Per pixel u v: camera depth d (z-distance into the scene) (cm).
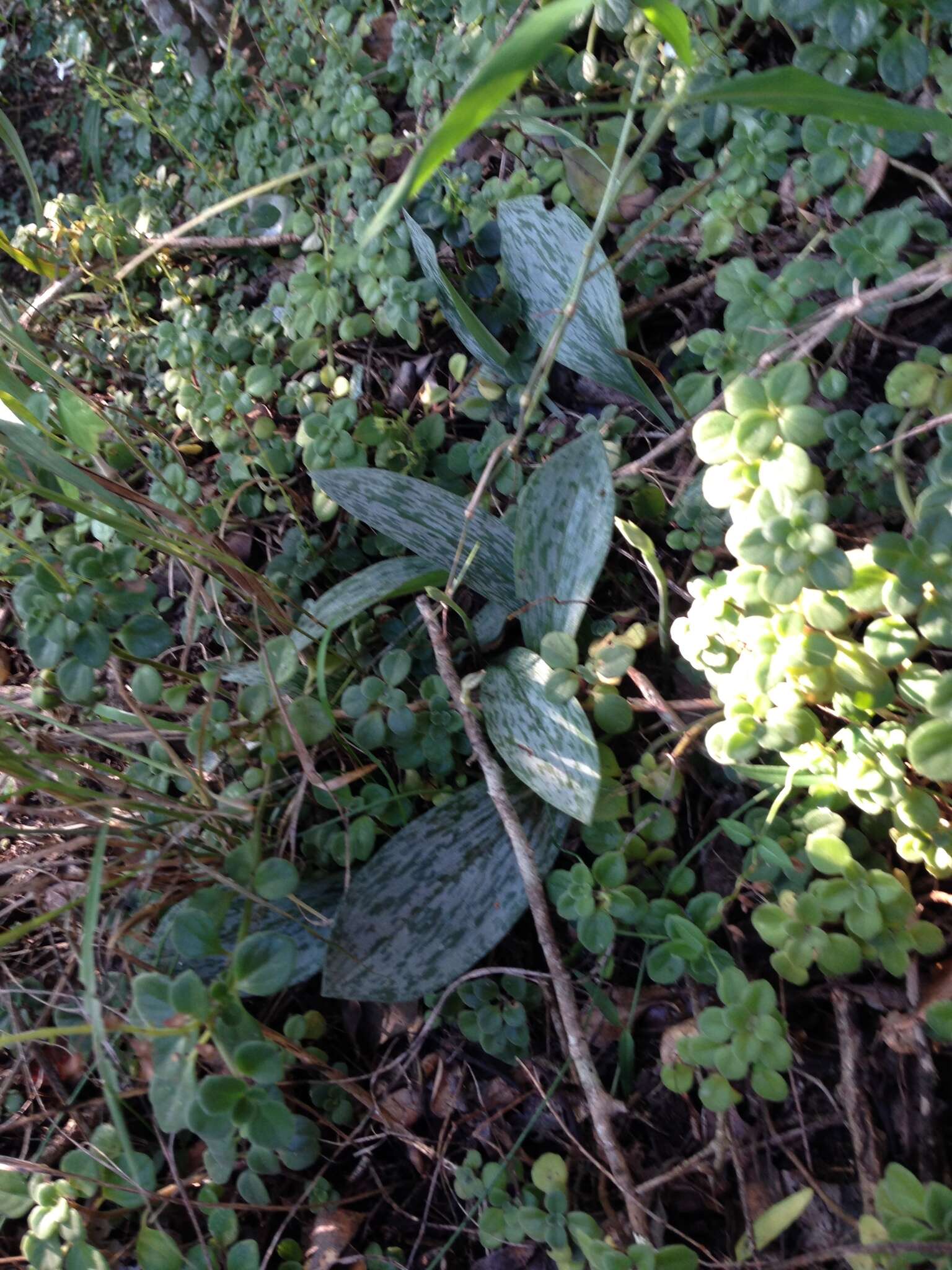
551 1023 46
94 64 108
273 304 71
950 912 42
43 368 48
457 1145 46
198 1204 43
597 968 46
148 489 71
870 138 49
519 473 57
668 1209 42
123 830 45
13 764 42
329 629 49
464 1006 47
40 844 54
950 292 46
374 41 75
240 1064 35
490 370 62
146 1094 45
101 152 106
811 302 49
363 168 67
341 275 66
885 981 42
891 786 40
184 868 46
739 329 49
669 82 57
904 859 43
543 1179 42
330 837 48
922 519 37
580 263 54
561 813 48
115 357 80
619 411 58
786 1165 41
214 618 59
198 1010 35
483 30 63
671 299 59
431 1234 45
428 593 49
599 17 56
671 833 46
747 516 38
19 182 115
